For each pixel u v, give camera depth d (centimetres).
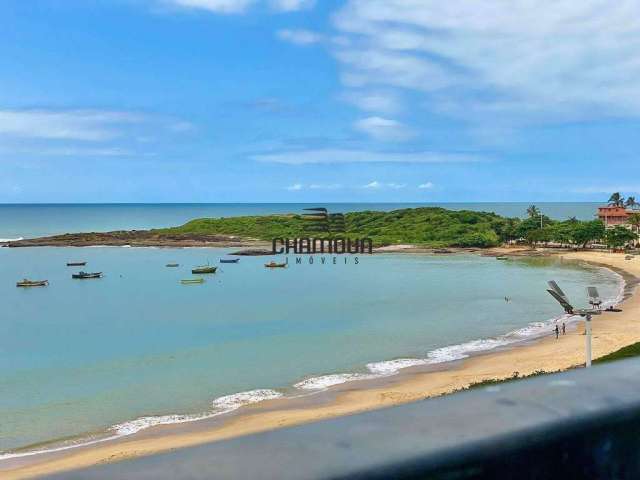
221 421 2716
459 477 78
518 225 14400
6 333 5297
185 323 5631
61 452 2366
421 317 5712
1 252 13312
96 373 3784
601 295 7050
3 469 2166
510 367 3566
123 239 15400
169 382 3494
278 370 3706
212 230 16575
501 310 6062
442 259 11838
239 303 6844
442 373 3491
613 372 116
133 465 75
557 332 4556
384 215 16538
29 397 3244
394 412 95
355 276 9331
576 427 88
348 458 76
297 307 6469
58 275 9650
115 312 6366
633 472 89
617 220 16462
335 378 3469
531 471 83
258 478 70
